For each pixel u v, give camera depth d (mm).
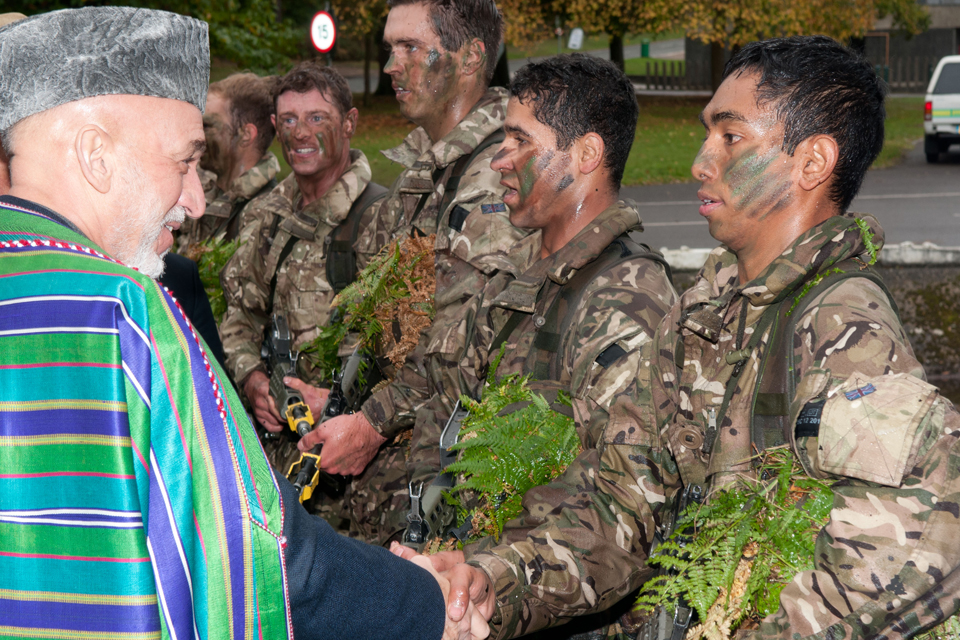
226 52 10023
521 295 1791
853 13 18844
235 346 3195
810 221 1367
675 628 1337
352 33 21656
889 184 12906
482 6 2525
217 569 1050
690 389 1415
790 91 1344
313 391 2846
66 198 1132
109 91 1125
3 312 1006
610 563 1493
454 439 1844
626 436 1512
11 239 1045
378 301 2469
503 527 1616
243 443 1104
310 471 2441
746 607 1212
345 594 1210
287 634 1103
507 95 2527
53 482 976
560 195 1858
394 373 2506
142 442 1004
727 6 18516
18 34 1104
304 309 3047
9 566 979
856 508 1156
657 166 14672
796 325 1294
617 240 1803
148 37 1144
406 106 2588
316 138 3043
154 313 1041
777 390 1288
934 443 1142
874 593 1125
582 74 1829
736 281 1475
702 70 32031
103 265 1041
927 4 31172
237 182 3791
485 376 1934
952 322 4809
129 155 1143
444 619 1317
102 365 987
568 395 1688
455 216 2287
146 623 972
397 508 2590
